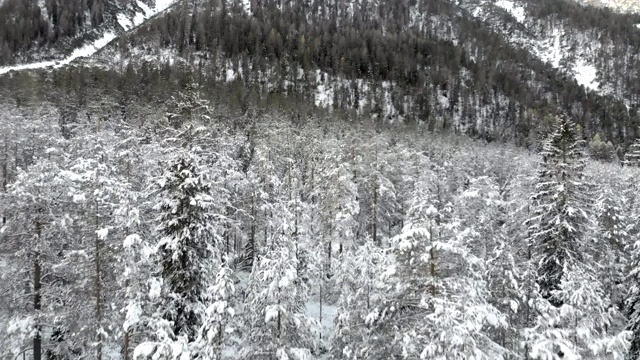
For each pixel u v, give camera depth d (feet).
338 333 64.75
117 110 231.09
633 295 78.43
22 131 164.66
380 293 54.44
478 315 41.39
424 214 45.03
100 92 257.96
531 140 406.62
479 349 41.16
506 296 64.49
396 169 192.13
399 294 45.93
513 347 61.05
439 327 39.78
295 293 56.65
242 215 121.70
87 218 63.46
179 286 63.98
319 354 81.25
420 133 327.67
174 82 337.52
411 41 652.07
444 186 182.29
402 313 46.62
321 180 147.13
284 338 54.85
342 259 88.69
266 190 127.65
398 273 45.47
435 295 43.86
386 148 196.03
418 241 43.80
